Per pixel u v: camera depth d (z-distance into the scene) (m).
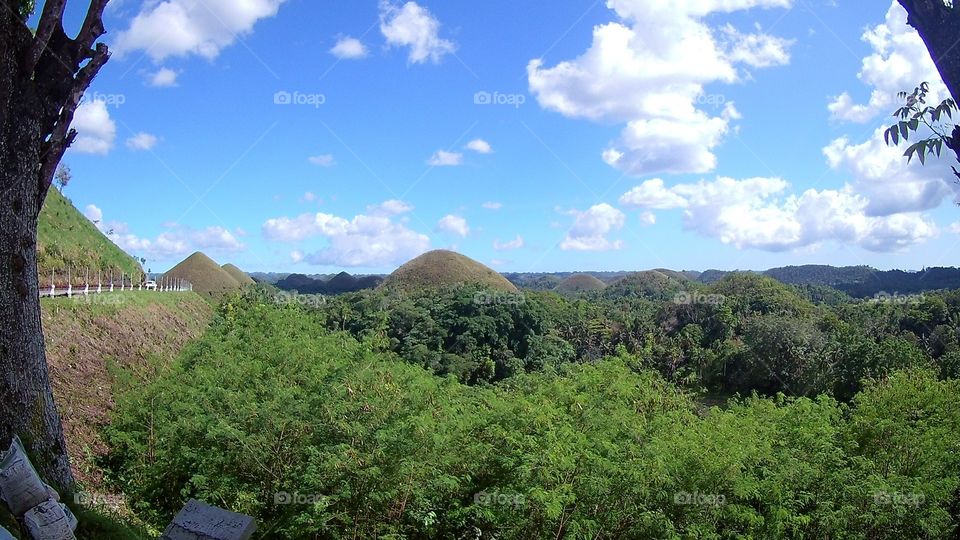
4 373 5.86
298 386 13.88
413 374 14.61
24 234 6.05
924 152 3.61
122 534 5.98
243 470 11.56
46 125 6.23
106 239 50.16
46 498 4.74
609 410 13.49
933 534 11.50
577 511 9.88
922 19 3.36
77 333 18.67
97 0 6.39
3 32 5.79
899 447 14.26
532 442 10.54
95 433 14.09
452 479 10.08
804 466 11.92
